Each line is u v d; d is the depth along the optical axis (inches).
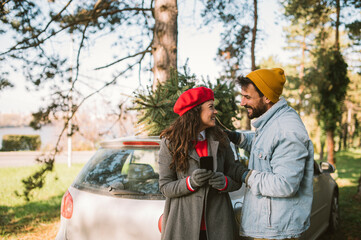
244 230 79.5
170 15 215.8
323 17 453.7
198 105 79.0
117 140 111.2
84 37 259.1
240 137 97.7
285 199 75.7
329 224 183.0
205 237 78.2
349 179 435.8
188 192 74.2
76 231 100.0
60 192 328.2
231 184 77.3
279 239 75.3
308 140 74.8
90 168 110.7
